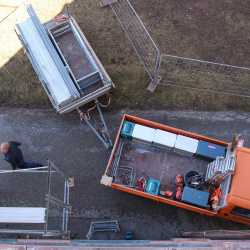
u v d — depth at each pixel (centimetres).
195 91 1609
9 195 1487
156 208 1456
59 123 1574
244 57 1667
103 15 1734
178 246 1115
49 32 1596
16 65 1659
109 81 1516
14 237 1425
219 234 1257
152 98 1602
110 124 1573
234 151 1263
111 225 1428
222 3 1750
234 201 1212
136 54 1667
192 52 1677
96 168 1512
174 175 1438
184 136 1412
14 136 1562
